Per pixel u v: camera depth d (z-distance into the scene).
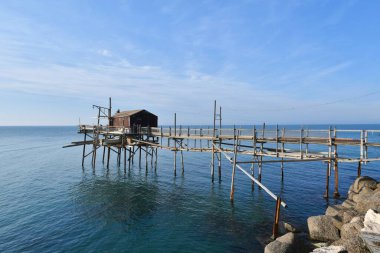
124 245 15.48
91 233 17.00
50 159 50.12
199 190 26.83
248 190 26.62
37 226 18.02
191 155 55.72
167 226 18.08
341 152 52.50
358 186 19.78
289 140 23.94
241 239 16.06
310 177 32.72
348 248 10.92
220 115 30.16
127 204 22.70
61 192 26.45
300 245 13.26
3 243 15.59
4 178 33.03
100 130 38.62
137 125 38.19
